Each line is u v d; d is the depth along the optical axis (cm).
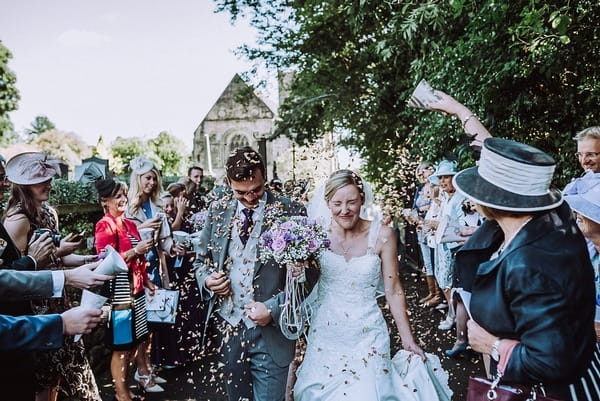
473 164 544
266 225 270
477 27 493
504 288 156
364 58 1164
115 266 225
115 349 348
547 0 406
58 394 339
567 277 146
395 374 264
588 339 149
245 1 1341
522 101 495
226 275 273
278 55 1395
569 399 159
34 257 264
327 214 299
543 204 159
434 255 577
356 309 266
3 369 204
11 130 3631
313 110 1381
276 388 266
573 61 438
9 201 284
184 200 525
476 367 436
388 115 1166
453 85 571
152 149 4622
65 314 191
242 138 4606
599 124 462
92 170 738
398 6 649
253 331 267
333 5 1114
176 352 452
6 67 3506
